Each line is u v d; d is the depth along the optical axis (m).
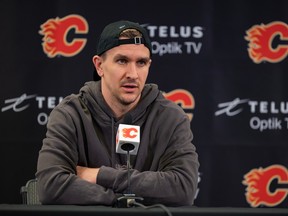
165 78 9.39
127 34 5.23
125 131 4.51
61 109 5.55
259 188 9.38
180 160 5.31
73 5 9.36
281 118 9.41
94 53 9.38
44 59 9.30
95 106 5.55
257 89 9.42
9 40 9.27
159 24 9.41
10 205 3.67
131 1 9.41
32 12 9.32
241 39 9.45
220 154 9.38
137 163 5.46
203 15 9.45
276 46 9.46
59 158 5.19
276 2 9.48
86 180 4.90
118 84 5.28
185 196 5.05
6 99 9.22
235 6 9.48
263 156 9.38
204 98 9.41
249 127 9.39
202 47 9.43
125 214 3.29
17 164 9.20
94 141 5.47
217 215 3.29
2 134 9.19
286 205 9.39
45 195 4.92
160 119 5.61
